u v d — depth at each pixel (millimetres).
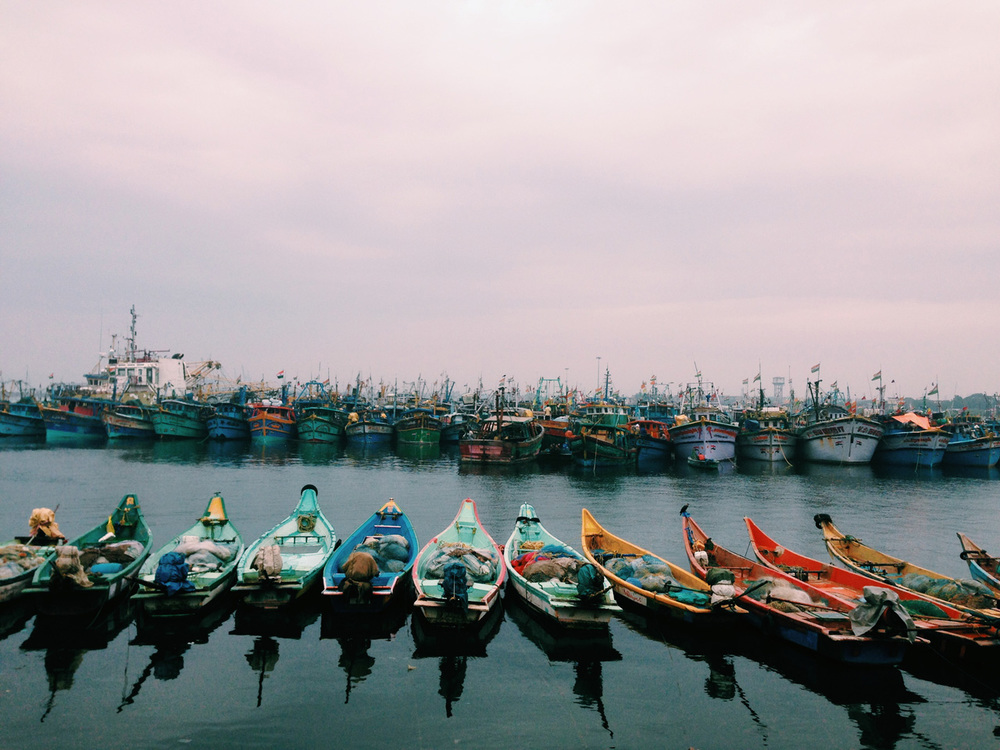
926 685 12930
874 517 31734
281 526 20859
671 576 17047
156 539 23469
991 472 54875
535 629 15633
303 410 80562
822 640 13109
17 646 13906
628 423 66562
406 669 13164
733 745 10703
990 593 15078
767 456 62812
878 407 91688
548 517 30031
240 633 14859
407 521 21594
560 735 10852
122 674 12656
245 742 10352
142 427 76062
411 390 135000
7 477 40156
